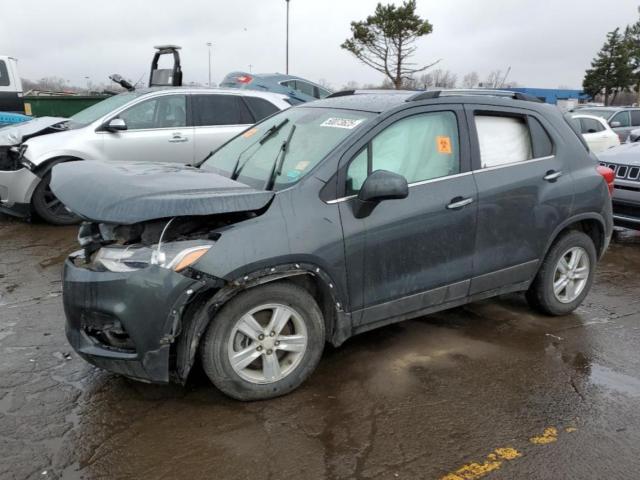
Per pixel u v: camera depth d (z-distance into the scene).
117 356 3.11
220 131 8.30
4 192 7.34
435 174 3.84
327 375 3.71
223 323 3.16
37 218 7.82
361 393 3.50
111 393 3.46
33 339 4.16
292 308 3.35
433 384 3.62
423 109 3.86
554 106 4.65
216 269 3.04
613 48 52.22
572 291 4.71
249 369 3.37
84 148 7.38
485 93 4.47
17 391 3.46
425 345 4.17
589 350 4.16
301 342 3.42
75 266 3.24
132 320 2.99
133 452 2.91
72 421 3.17
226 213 3.15
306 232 3.29
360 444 3.01
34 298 4.98
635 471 2.83
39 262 6.00
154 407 3.32
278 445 2.98
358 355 3.99
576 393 3.55
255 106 8.63
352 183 3.53
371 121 3.68
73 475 2.74
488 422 3.22
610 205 4.79
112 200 3.00
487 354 4.05
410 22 28.69
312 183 3.42
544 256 4.45
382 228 3.55
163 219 3.08
